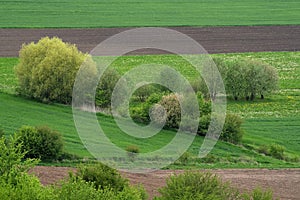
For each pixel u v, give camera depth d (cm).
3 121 8875
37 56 9662
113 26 14488
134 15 15438
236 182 7244
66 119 8994
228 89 10238
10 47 12812
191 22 15025
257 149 8306
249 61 10606
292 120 9575
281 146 8331
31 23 14488
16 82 10619
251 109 9925
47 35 13688
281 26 14925
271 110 9938
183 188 5247
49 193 4925
